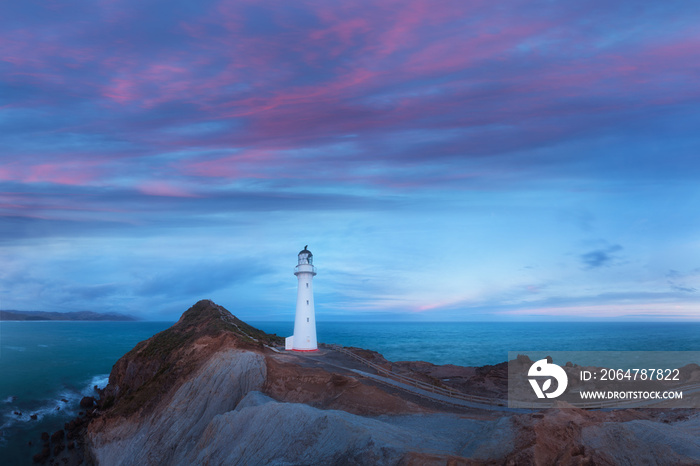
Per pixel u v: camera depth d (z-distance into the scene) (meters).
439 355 121.31
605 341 162.00
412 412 35.69
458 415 34.84
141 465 41.66
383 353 126.94
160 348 65.00
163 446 42.09
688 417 31.25
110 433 48.41
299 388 41.56
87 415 64.12
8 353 132.62
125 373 67.44
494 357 114.81
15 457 51.34
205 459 33.84
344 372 47.34
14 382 87.38
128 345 162.88
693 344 142.00
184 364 54.00
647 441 23.02
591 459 21.44
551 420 24.77
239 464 30.84
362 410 36.19
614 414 28.00
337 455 26.56
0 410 68.00
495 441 24.25
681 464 20.59
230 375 45.03
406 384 44.34
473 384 53.91
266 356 49.50
